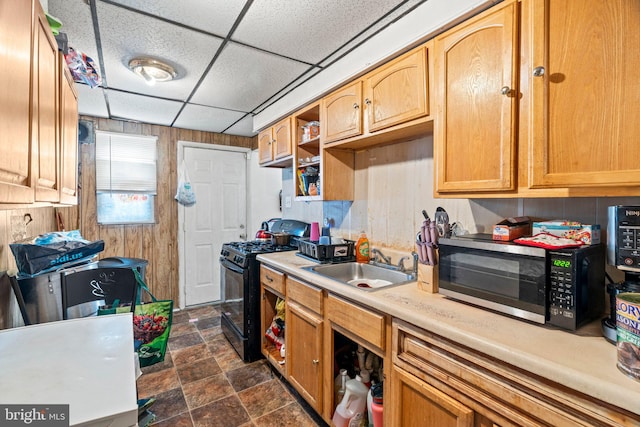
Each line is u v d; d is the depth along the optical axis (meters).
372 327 1.32
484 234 1.42
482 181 1.17
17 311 1.46
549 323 0.96
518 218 1.27
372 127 1.71
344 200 2.31
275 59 1.93
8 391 0.69
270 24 1.56
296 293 1.91
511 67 1.07
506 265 1.06
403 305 1.21
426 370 1.09
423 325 1.08
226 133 3.90
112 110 2.92
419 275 1.43
